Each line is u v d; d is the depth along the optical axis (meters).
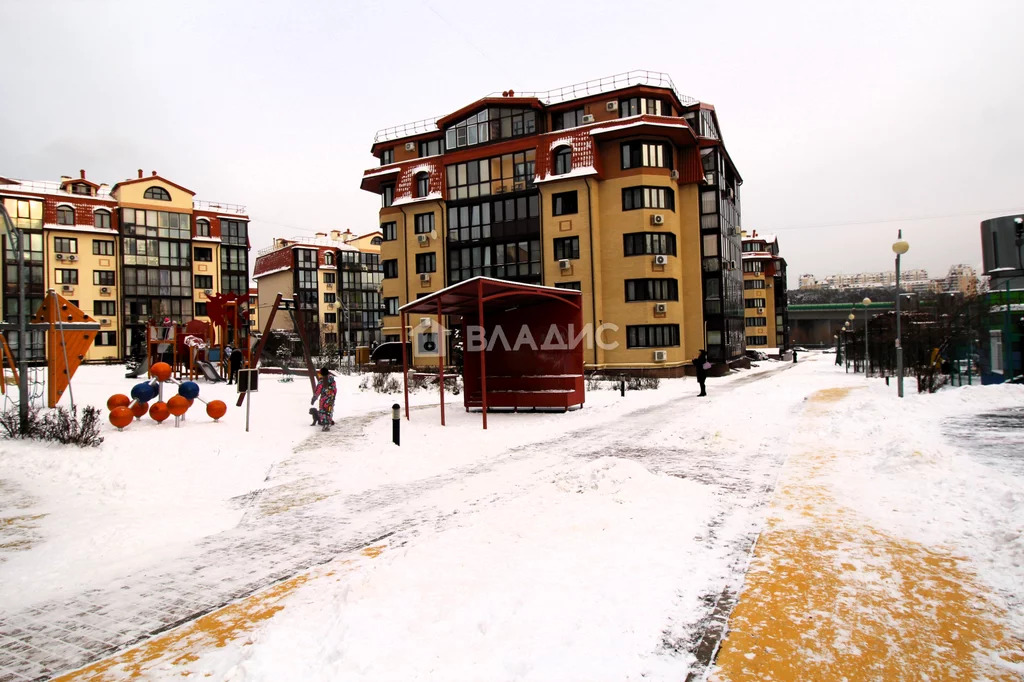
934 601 4.16
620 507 6.71
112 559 5.98
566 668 3.38
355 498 8.36
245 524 7.26
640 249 31.45
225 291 58.34
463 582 4.70
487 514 6.88
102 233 50.25
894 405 14.35
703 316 34.62
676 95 34.47
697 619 3.97
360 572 5.24
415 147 39.22
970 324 20.08
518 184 34.47
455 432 13.97
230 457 11.23
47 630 4.38
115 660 3.87
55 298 14.88
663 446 11.23
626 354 31.70
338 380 30.09
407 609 4.22
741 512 6.48
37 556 6.04
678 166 34.50
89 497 8.38
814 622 3.91
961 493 6.62
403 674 3.36
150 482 9.32
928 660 3.42
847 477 8.02
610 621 3.95
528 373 18.05
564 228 32.66
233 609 4.62
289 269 71.94
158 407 13.52
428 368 36.66
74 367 15.08
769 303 75.31
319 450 12.20
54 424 11.61
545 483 8.27
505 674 3.34
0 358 14.34
